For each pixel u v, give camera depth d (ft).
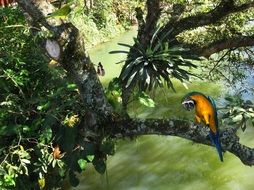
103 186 26.25
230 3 27.20
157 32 26.68
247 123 30.68
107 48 60.59
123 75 24.52
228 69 37.45
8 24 22.02
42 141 18.88
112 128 18.40
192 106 11.56
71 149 18.90
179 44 27.14
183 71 25.53
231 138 16.48
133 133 18.16
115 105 21.83
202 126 16.69
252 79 37.29
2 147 19.65
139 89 24.93
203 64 37.86
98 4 65.36
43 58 20.62
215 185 25.00
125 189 25.70
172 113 34.65
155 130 17.81
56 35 16.38
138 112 35.45
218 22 29.30
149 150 29.84
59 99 19.84
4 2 38.37
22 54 21.54
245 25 31.55
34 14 15.90
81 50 17.22
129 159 28.99
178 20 28.14
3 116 19.60
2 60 20.03
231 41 28.22
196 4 30.91
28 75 20.97
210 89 38.01
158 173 27.04
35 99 19.72
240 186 24.52
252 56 36.22
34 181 20.92
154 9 27.22
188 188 25.09
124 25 69.97
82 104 19.31
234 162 26.94
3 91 20.62
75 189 25.95
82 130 19.10
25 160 18.26
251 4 27.12
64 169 19.67
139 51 25.50
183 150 29.25
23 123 20.16
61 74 21.34
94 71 17.93
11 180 18.63
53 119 18.83
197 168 26.99
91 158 19.02
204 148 29.04
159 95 38.55
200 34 29.96
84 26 62.08
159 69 25.23
